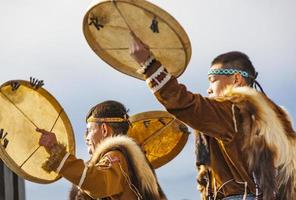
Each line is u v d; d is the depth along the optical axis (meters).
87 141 9.19
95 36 7.61
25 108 8.38
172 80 6.91
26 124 8.36
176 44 7.23
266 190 7.11
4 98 8.14
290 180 7.23
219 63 7.73
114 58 7.86
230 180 7.29
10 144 8.06
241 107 7.18
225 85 7.67
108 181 7.98
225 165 7.33
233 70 7.65
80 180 7.70
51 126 8.67
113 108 9.12
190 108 6.94
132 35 7.24
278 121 7.29
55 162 7.64
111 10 7.18
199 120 7.01
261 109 7.21
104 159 8.31
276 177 7.17
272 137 7.19
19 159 8.07
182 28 7.06
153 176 8.64
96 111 9.12
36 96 8.54
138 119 10.42
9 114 8.13
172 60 7.45
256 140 7.16
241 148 7.16
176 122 10.55
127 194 8.32
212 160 7.40
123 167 8.33
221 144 7.26
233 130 7.14
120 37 7.46
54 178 8.41
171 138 10.67
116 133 9.05
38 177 8.20
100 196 7.94
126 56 7.76
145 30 7.21
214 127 7.06
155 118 10.49
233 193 7.27
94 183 7.79
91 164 8.22
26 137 8.28
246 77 7.66
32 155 8.25
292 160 7.27
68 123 8.92
